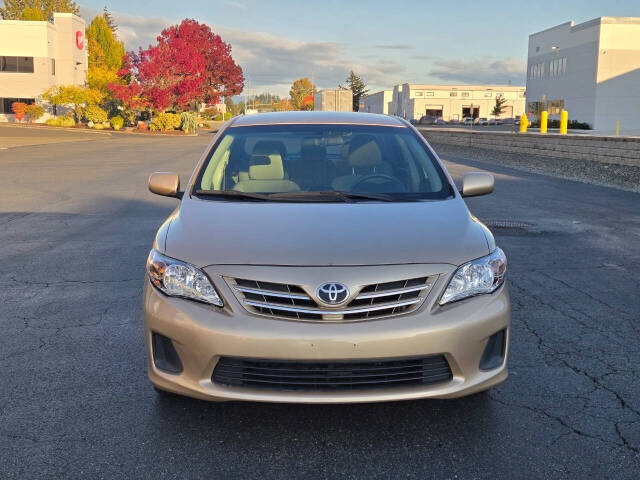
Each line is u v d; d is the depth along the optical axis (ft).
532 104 234.17
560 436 10.59
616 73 189.16
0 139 113.80
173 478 9.33
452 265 10.44
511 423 11.03
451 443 10.34
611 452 10.09
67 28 211.20
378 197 12.84
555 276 21.30
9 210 35.70
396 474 9.43
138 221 32.19
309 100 408.26
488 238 11.43
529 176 54.39
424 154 14.70
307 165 14.10
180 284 10.40
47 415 11.28
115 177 54.29
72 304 18.06
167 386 10.46
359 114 16.90
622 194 42.32
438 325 9.93
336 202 12.59
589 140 63.16
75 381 12.75
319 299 9.85
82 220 32.45
